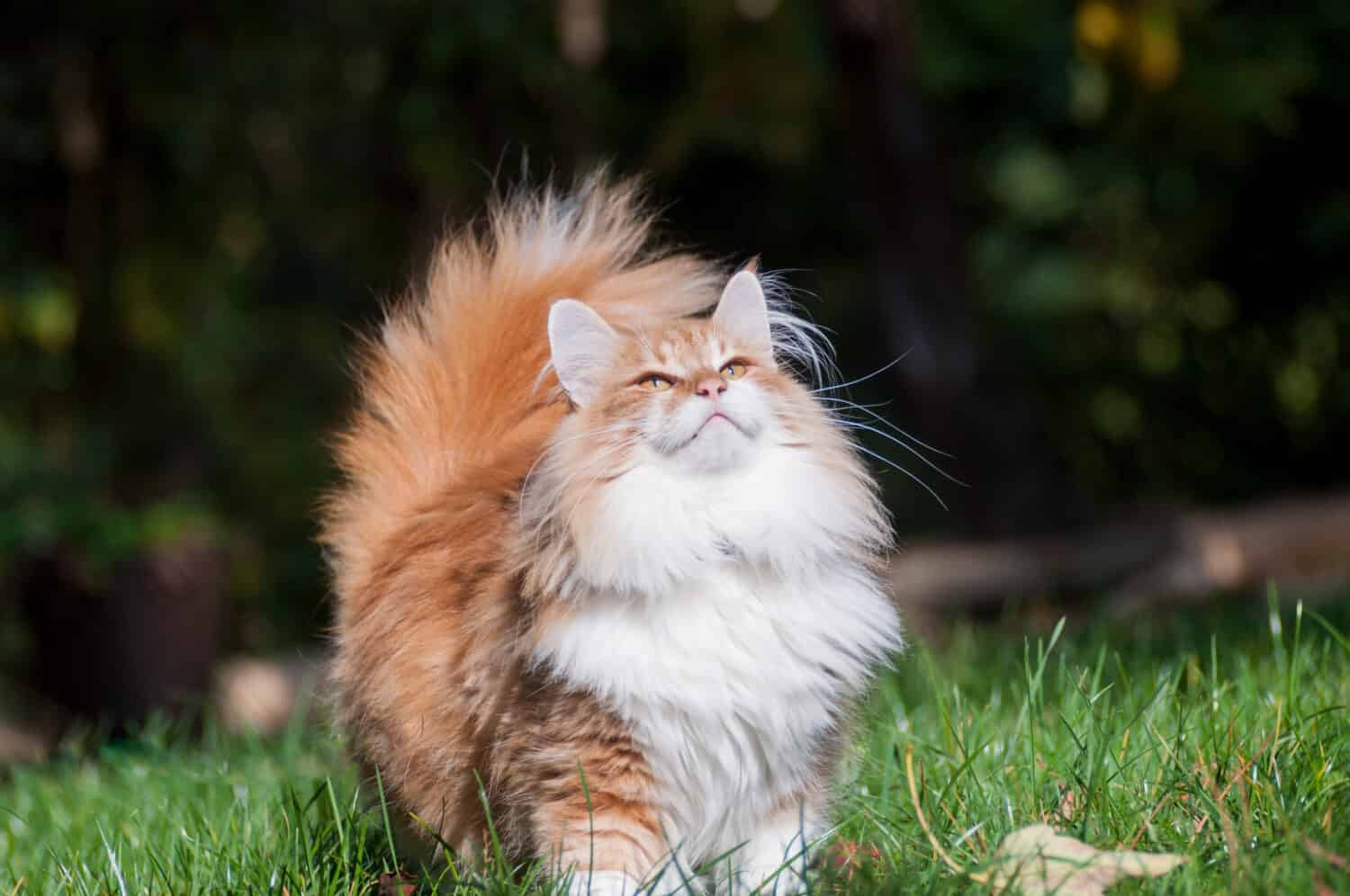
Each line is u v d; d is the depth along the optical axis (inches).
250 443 716.7
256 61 601.0
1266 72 610.9
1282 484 744.3
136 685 434.3
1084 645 313.7
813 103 634.8
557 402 209.2
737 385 172.2
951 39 639.1
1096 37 578.6
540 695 170.9
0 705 526.9
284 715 442.3
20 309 572.7
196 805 229.6
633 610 166.7
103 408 626.8
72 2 566.3
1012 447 556.7
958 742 197.5
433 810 188.1
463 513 192.9
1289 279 716.7
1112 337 737.0
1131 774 184.1
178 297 619.5
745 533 167.2
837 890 159.9
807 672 169.3
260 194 660.1
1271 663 245.9
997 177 682.8
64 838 229.8
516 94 639.8
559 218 222.7
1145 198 692.7
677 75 702.5
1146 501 723.4
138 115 585.9
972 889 154.3
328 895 175.5
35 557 441.1
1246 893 142.3
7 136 561.9
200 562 447.5
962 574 494.9
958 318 557.6
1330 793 167.5
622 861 167.5
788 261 749.9
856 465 180.7
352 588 204.4
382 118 653.9
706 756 167.6
